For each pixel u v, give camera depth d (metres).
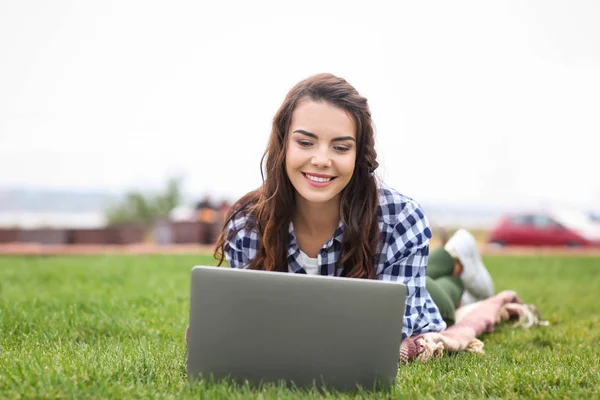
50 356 2.83
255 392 2.27
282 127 2.83
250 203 3.11
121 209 23.33
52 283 6.09
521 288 6.54
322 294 2.30
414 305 3.14
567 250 15.70
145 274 7.09
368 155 2.84
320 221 3.00
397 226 3.12
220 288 2.33
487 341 3.74
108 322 3.89
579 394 2.40
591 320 4.66
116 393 2.25
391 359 2.31
